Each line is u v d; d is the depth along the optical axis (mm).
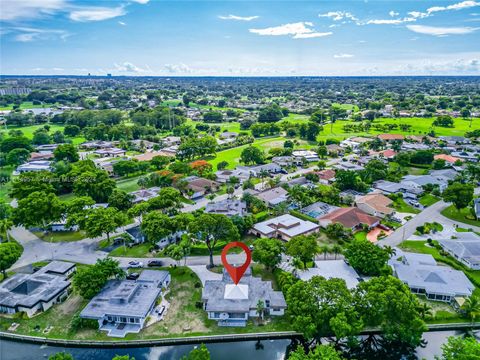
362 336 84500
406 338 76125
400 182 183000
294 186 160750
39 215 128125
